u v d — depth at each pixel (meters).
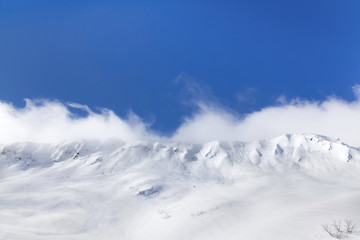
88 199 76.94
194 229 40.69
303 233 26.52
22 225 53.12
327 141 165.50
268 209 51.31
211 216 47.16
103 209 69.25
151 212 66.19
